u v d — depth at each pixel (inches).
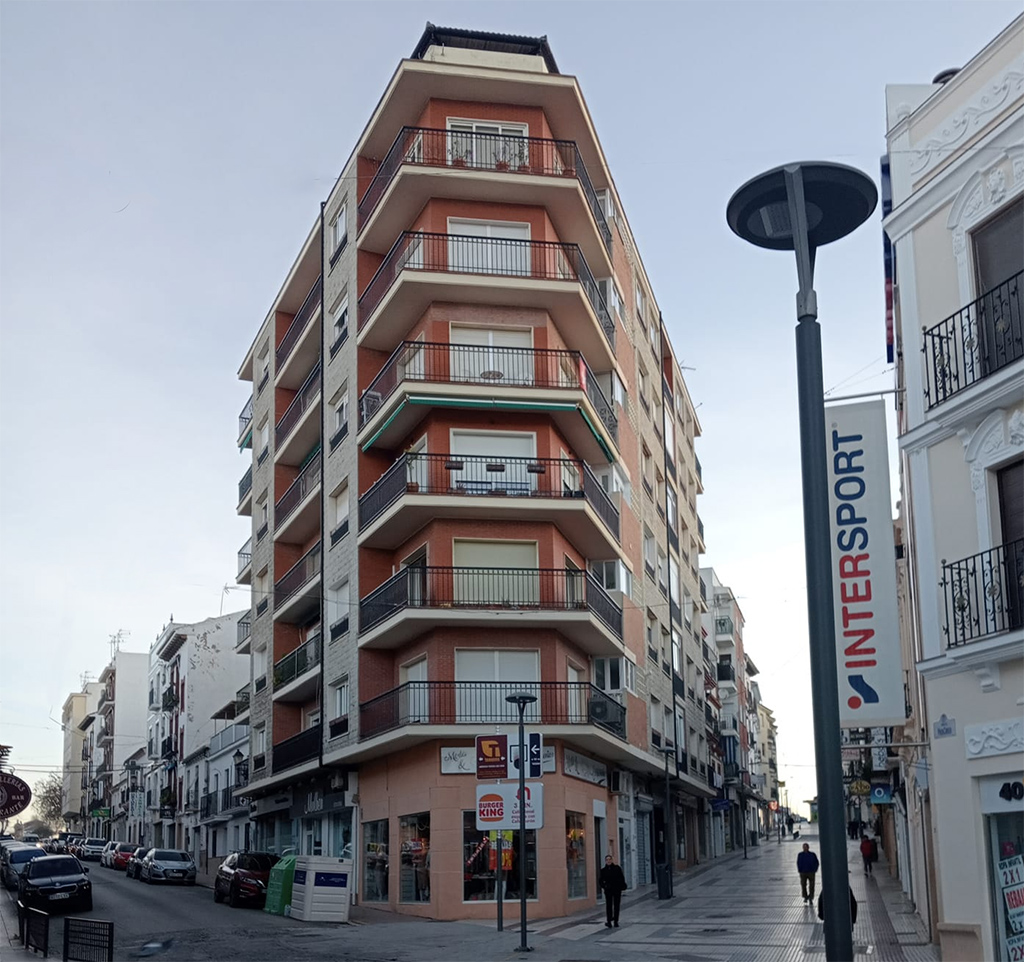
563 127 1339.8
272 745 1641.2
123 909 1258.6
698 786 2031.3
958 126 580.4
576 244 1343.5
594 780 1333.7
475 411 1222.9
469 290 1218.6
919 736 879.1
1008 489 529.0
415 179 1229.7
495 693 1172.5
